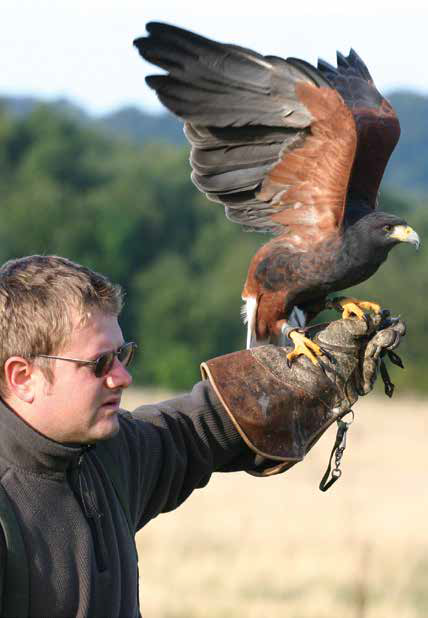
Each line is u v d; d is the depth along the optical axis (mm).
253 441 5422
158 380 62156
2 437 4473
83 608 4402
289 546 18203
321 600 14219
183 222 73750
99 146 86625
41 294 4457
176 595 14836
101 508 4668
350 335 5680
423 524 20984
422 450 35344
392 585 15125
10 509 4340
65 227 71625
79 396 4480
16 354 4461
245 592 14992
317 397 5574
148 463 5121
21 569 4281
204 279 67188
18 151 85125
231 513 22516
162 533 19828
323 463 31484
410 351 52469
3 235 71250
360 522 21156
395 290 51312
